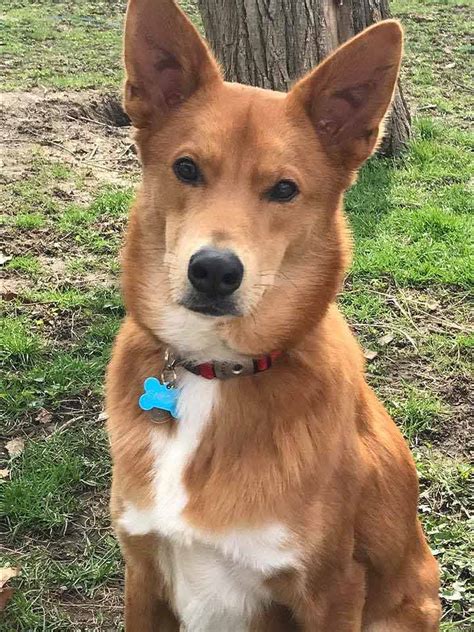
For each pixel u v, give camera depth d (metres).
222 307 0.66
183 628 0.76
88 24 3.70
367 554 0.76
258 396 0.69
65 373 1.20
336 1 1.89
